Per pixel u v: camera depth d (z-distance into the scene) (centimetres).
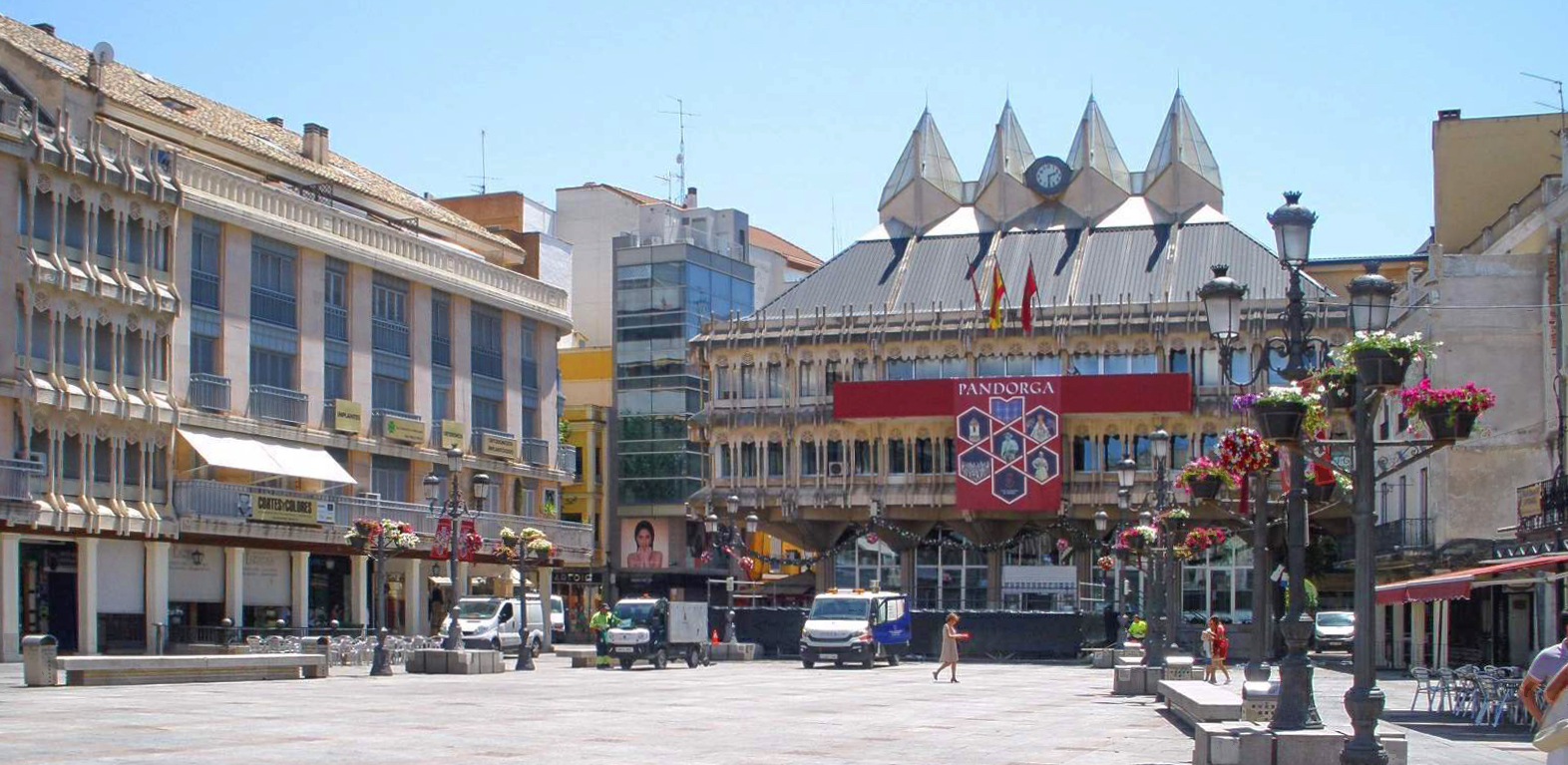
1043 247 8256
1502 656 5066
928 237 8525
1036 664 5909
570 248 9238
